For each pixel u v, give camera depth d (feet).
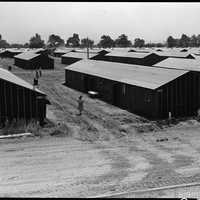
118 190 56.49
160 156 75.05
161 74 120.78
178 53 257.34
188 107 112.37
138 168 67.26
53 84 202.49
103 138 89.97
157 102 108.17
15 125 94.79
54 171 65.46
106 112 121.08
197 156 75.05
